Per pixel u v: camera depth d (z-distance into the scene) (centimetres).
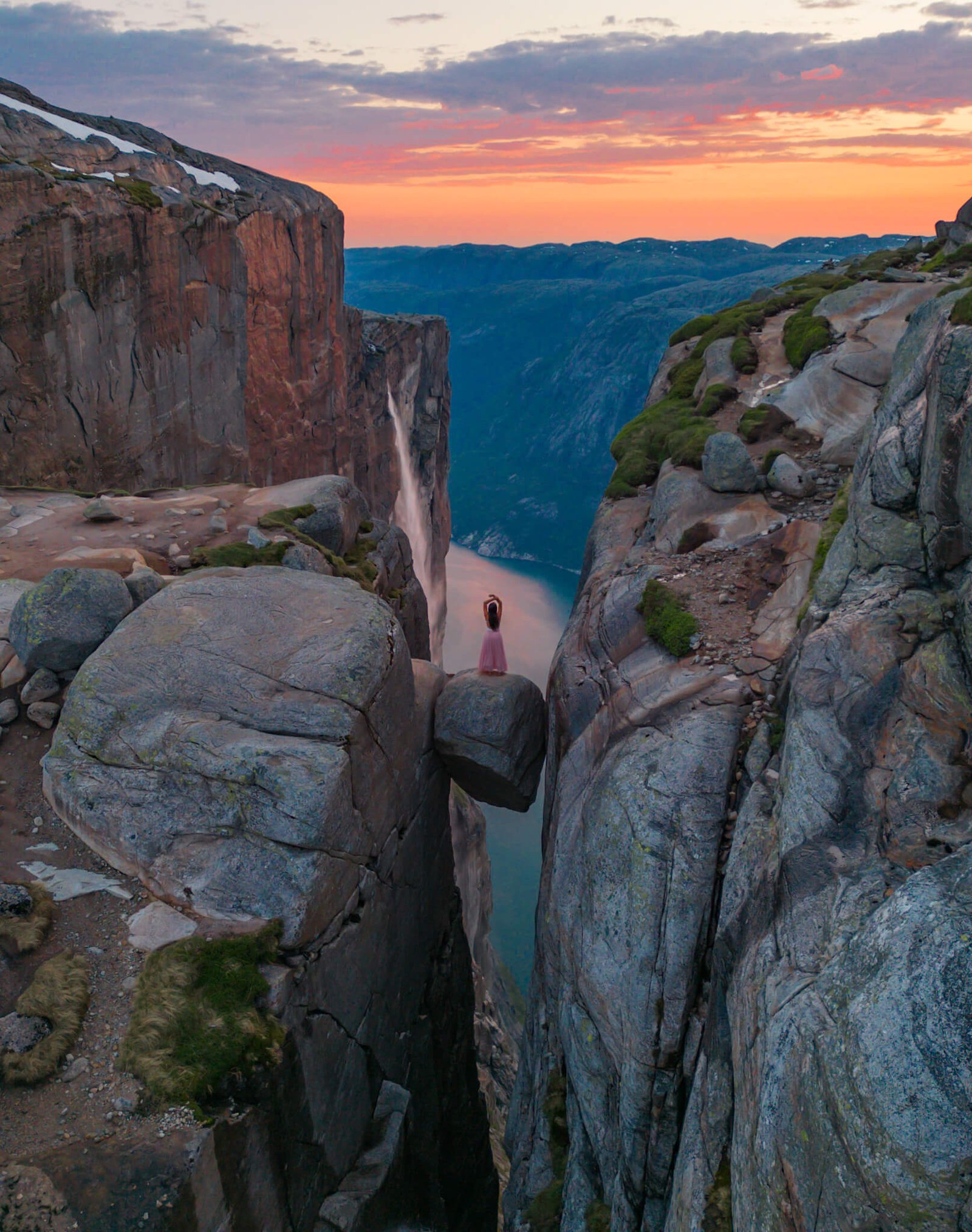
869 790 891
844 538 1223
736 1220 759
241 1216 1005
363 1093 1411
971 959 559
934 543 1023
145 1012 1037
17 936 1111
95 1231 833
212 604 1509
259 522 2116
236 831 1223
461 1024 2162
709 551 1716
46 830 1289
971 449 913
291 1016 1141
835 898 806
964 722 862
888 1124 553
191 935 1141
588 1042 1205
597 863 1187
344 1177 1332
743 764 1165
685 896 1069
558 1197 1345
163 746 1260
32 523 2095
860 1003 618
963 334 959
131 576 1622
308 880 1189
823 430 2016
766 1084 716
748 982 855
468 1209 2055
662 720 1278
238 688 1343
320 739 1293
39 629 1477
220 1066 1008
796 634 1323
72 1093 963
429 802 1795
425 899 1816
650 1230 1085
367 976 1429
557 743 1675
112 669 1364
